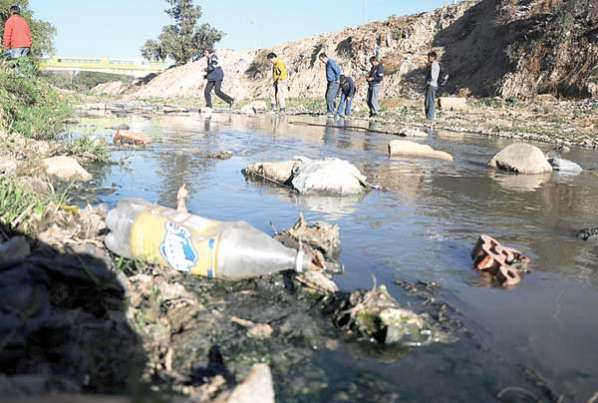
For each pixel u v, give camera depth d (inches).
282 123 681.6
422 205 237.3
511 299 136.3
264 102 1189.1
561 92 946.1
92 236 151.5
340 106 827.4
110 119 639.1
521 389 96.5
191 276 131.7
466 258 166.2
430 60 750.5
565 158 441.4
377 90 831.7
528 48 1051.3
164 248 131.0
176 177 271.9
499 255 159.9
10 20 514.9
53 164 248.5
